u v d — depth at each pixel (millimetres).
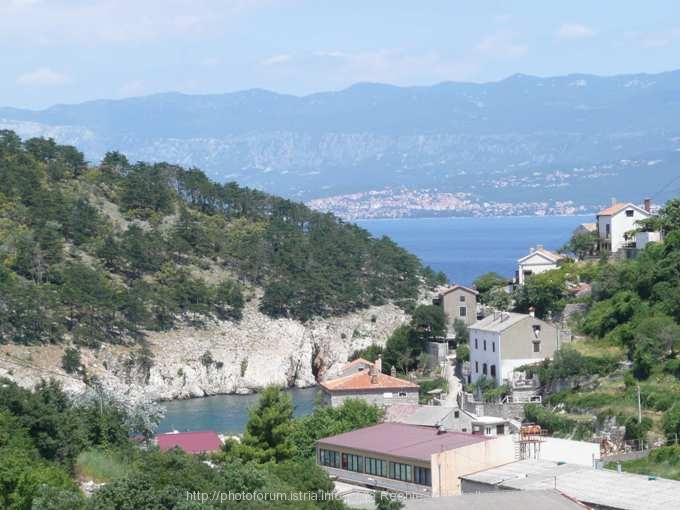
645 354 184000
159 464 99188
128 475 96062
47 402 126062
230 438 153125
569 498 104312
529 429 143000
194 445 152375
